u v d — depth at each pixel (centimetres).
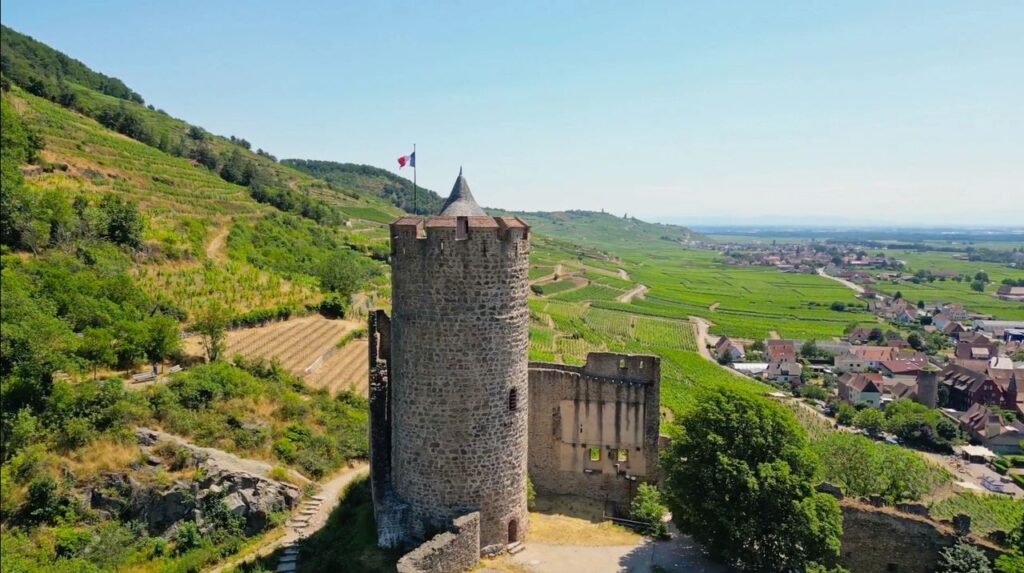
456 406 2577
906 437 10862
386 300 10406
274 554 3027
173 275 7431
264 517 3431
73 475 3375
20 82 14625
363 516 3152
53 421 3634
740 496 2781
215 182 14400
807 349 17062
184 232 9450
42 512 3206
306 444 4250
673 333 18312
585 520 3225
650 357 3366
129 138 15262
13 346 3900
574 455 3478
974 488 8181
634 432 3406
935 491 7694
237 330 6906
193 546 3250
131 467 3481
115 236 7406
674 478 2972
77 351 4484
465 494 2619
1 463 3384
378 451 3048
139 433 3706
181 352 5319
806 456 2875
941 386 13738
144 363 5097
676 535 3106
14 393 3694
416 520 2661
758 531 2741
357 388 6016
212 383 4441
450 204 2714
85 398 3750
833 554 2994
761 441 2845
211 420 4069
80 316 5022
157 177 12275
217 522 3366
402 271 2592
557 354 13112
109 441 3591
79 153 11262
